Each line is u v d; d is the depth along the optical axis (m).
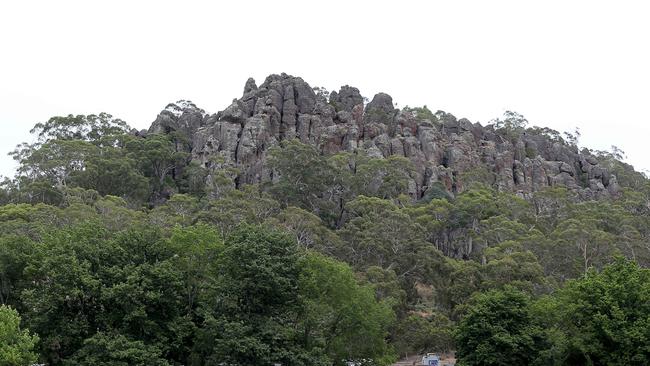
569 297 57.53
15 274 54.78
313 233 103.12
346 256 103.75
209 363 50.53
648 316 52.72
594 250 109.12
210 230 58.09
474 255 116.44
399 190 138.88
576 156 188.75
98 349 47.28
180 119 166.62
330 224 124.69
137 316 49.34
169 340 51.78
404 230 108.00
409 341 84.25
